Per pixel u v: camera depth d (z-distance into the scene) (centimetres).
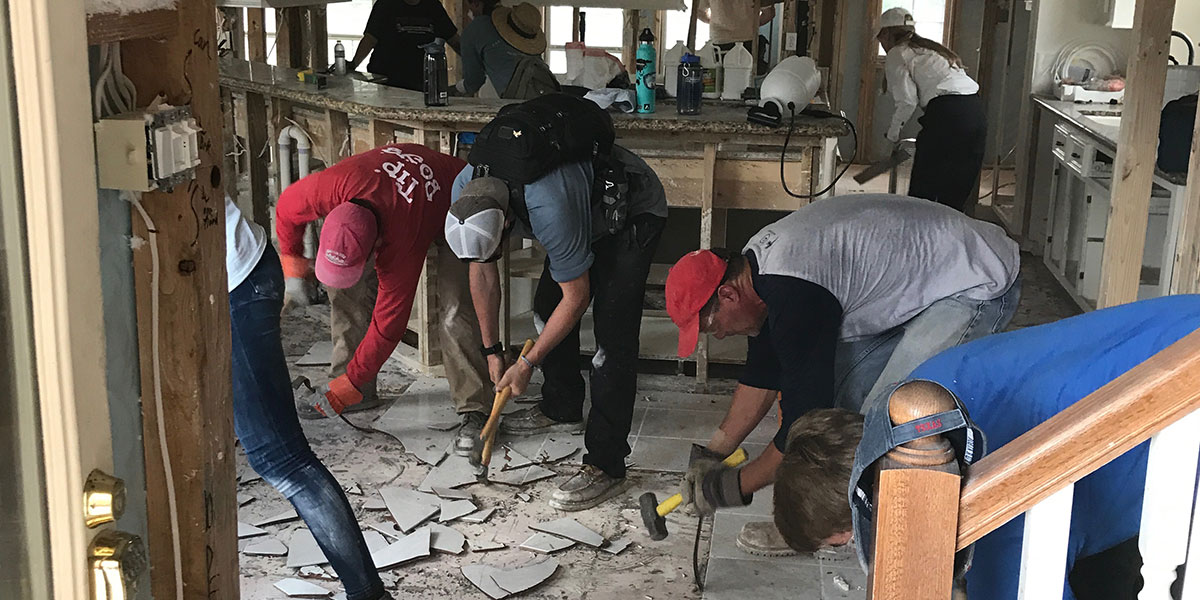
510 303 452
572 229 293
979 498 117
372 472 347
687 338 250
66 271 116
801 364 240
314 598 279
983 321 250
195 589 161
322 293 509
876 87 880
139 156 133
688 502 262
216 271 156
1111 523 166
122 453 151
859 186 795
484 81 507
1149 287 464
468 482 342
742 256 249
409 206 313
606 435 328
